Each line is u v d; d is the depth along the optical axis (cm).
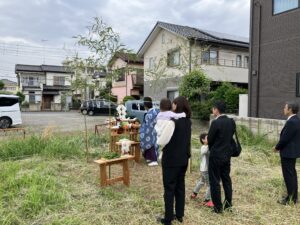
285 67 1002
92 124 1577
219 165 384
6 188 438
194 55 1630
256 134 920
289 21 986
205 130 1240
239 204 424
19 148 702
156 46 2027
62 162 634
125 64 895
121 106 774
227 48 1905
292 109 430
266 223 364
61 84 3741
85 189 458
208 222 367
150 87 1936
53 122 1686
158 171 602
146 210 391
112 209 390
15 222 346
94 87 873
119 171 598
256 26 1099
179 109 362
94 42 800
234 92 1363
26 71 3650
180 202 365
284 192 475
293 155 423
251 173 587
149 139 645
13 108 1382
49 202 396
